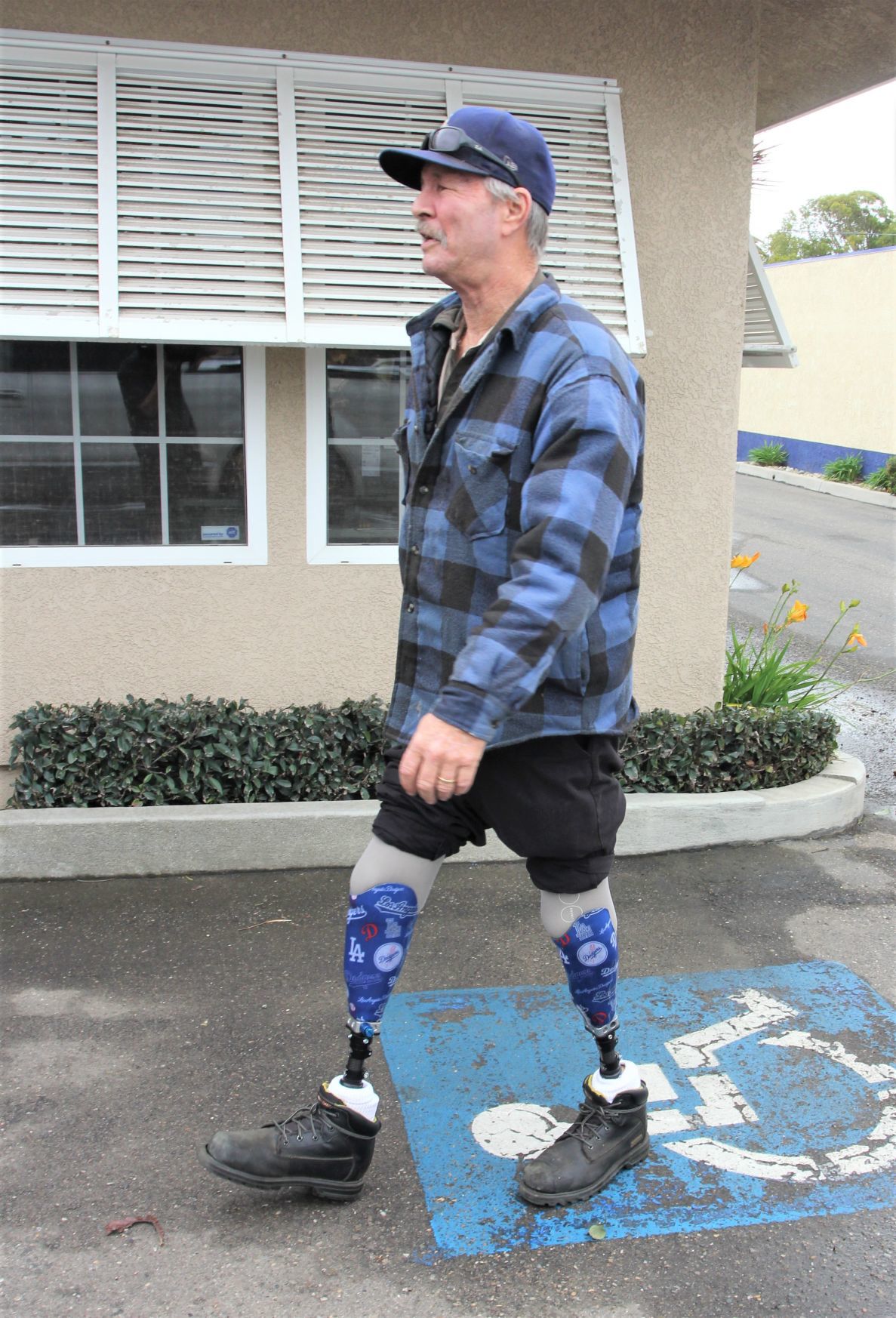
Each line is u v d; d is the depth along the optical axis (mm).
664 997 3260
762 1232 2367
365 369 4246
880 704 6816
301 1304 2148
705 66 4289
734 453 4578
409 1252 2285
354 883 2289
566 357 2027
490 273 2137
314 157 3951
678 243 4379
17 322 3646
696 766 4422
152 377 4113
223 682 4344
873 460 18109
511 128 2080
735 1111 2762
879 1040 3074
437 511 2162
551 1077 2871
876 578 11133
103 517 4180
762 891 3963
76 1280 2191
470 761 1879
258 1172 2277
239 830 3928
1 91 3754
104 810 3955
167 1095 2754
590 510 1935
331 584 4348
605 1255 2291
